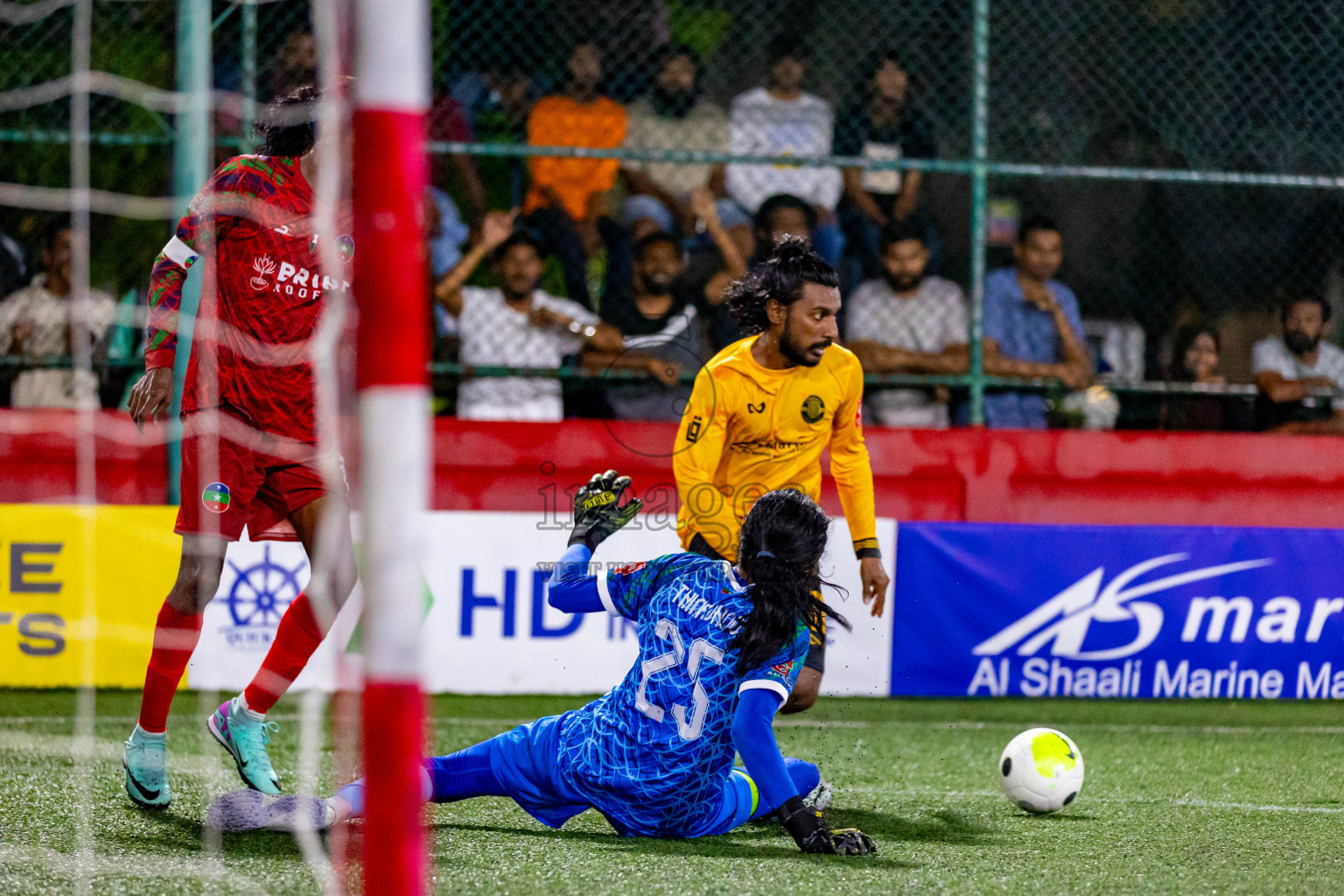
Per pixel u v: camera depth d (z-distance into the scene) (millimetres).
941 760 12703
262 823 9008
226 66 17922
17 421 16297
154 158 18484
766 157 17188
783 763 8508
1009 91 21141
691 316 18250
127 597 14938
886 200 19781
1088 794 11180
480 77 19359
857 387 10750
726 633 8508
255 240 9484
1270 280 20500
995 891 7930
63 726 13125
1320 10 20250
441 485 16938
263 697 9820
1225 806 10836
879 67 19859
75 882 7770
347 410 13734
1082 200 20938
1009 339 19219
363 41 5395
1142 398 19766
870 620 15500
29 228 17594
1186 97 20688
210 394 9523
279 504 9891
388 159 5395
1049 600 15586
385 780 5527
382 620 5480
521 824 9383
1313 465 17750
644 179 19328
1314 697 15859
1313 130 20359
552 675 15273
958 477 17484
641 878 7922
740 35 20578
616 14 19688
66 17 18359
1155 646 15688
